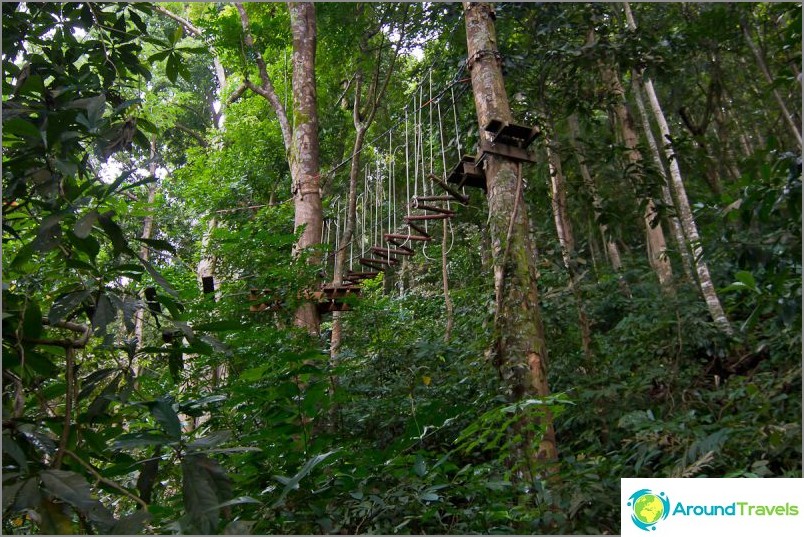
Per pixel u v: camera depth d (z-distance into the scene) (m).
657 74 6.14
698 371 5.11
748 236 3.88
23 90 2.06
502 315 3.99
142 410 2.53
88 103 2.00
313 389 2.50
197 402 2.19
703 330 5.50
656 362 5.23
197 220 9.88
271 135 11.17
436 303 7.66
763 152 3.30
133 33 2.88
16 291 2.06
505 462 3.42
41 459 1.76
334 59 9.45
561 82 6.44
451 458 3.72
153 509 1.85
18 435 1.64
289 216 6.86
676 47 6.71
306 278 5.48
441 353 4.97
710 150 9.44
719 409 4.51
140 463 1.92
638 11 9.24
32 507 1.37
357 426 4.17
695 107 10.41
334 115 11.03
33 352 1.81
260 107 11.73
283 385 2.47
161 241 1.91
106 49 2.81
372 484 2.57
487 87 4.72
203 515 1.50
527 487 2.59
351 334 5.75
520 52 6.08
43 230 1.73
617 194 7.64
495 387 3.98
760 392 4.14
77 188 1.93
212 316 4.89
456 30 7.44
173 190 10.60
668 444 3.39
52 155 1.85
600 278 8.10
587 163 6.18
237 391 2.57
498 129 4.39
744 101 10.01
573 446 4.49
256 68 9.87
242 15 9.22
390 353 5.01
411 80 10.34
